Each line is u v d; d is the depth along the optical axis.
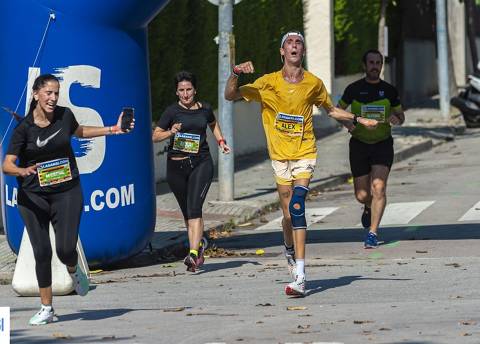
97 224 26.28
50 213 19.03
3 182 26.80
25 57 25.83
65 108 18.95
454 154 52.50
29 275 23.00
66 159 18.89
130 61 26.64
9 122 26.20
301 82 21.69
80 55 25.80
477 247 27.39
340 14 66.00
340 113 22.44
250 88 21.81
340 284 22.72
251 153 54.16
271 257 28.05
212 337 17.27
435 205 35.72
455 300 20.20
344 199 39.84
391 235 30.50
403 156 51.59
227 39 36.59
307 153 21.77
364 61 27.64
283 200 22.16
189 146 25.72
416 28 86.50
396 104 27.73
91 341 17.25
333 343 16.41
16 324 19.36
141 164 27.08
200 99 46.66
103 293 23.06
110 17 26.00
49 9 25.69
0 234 32.69
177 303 21.28
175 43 43.31
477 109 65.75
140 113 27.00
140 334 17.77
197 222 25.73
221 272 25.50
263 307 20.33
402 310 19.28
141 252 28.36
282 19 56.78
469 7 83.94
